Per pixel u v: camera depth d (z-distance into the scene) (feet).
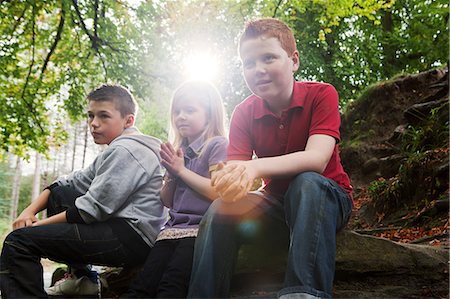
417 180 15.80
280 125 6.41
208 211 5.60
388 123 24.44
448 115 18.49
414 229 13.62
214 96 7.50
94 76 27.63
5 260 6.21
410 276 6.68
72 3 23.88
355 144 24.32
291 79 6.32
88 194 6.73
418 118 21.94
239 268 6.72
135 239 6.88
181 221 6.63
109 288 8.14
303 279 4.72
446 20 40.55
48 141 29.55
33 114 26.91
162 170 7.61
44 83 26.91
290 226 5.36
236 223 5.69
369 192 18.72
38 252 6.39
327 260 4.91
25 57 29.01
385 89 25.40
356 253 6.71
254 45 6.15
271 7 27.63
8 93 26.63
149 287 6.19
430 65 40.91
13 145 27.81
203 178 6.52
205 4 25.26
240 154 6.63
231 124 6.91
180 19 25.36
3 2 23.95
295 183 5.33
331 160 6.17
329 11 27.63
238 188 4.96
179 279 5.88
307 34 38.01
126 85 26.11
